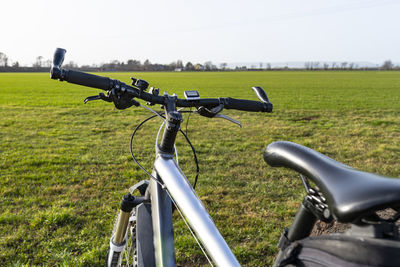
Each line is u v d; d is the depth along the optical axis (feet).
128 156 20.56
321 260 2.23
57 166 18.10
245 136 28.50
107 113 43.52
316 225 7.21
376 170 18.34
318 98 72.84
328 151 22.97
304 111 47.98
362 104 59.21
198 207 3.77
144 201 5.19
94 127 32.37
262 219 11.82
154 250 4.66
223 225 11.38
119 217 5.43
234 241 10.36
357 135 29.12
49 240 10.07
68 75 4.09
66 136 27.37
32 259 9.16
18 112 43.91
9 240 9.98
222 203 13.26
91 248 9.73
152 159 20.06
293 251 2.50
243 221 11.65
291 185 15.44
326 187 2.32
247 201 13.53
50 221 11.11
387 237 2.02
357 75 230.89
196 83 145.38
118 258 5.77
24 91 92.12
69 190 14.49
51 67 4.13
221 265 3.21
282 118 40.47
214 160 20.06
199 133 29.63
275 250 9.77
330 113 45.75
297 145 2.92
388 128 32.89
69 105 53.78
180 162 19.51
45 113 42.93
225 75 259.80
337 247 2.13
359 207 1.97
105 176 16.47
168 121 4.44
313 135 29.14
